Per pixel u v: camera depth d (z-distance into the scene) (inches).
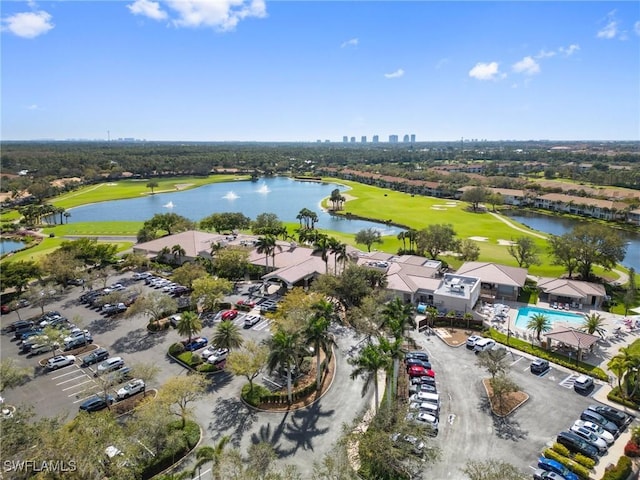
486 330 2738.7
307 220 6432.1
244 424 1856.5
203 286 2945.4
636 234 5984.3
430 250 4355.3
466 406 1963.6
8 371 1979.6
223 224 5812.0
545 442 1723.7
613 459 1624.0
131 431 1601.9
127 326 2888.8
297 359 2122.3
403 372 2258.9
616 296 3398.1
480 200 7598.4
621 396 2001.7
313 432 1793.8
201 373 2258.9
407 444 1513.3
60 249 4133.9
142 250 4522.6
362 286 2908.5
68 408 2014.0
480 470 1402.6
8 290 3639.3
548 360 2362.2
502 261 4355.3
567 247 3742.6
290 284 3344.0
